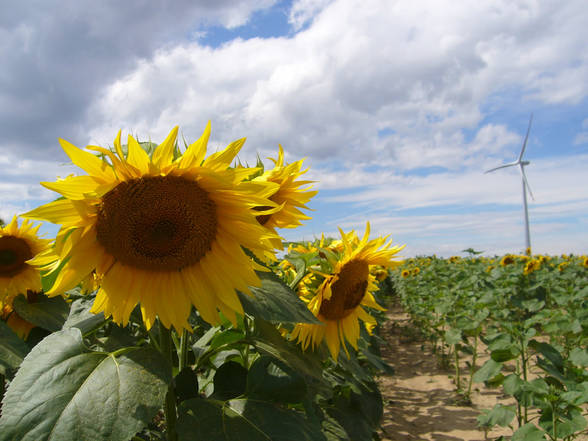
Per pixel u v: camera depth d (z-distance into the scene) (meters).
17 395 0.42
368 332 1.01
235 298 0.49
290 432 0.47
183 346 0.59
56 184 0.43
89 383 0.43
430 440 1.41
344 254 0.68
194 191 0.49
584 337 1.45
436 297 2.53
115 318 0.49
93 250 0.48
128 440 0.39
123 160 0.45
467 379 2.06
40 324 0.77
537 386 1.02
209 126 0.45
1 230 0.83
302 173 0.67
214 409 0.49
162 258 0.50
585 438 1.24
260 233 0.51
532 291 3.15
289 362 0.56
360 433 0.90
